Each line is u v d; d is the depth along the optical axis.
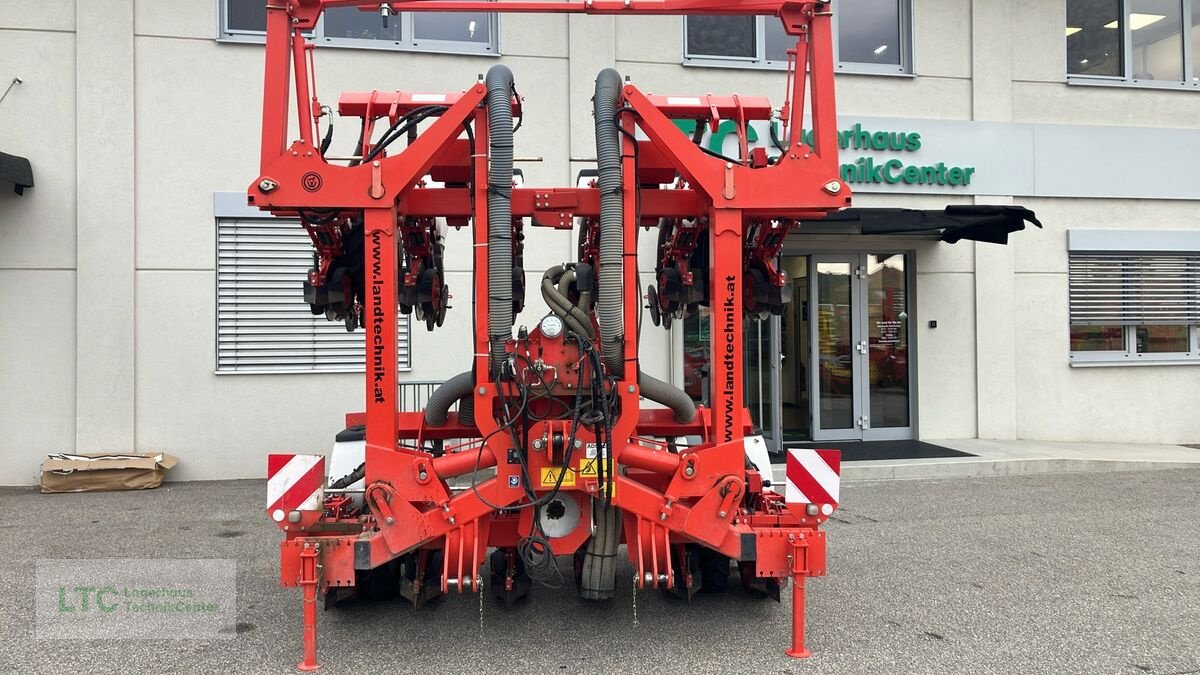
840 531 5.69
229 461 7.70
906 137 9.00
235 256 7.71
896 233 8.66
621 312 3.33
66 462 7.10
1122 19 9.83
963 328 9.23
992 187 9.23
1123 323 9.64
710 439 3.80
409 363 7.94
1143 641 3.66
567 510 3.48
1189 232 9.66
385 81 8.02
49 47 7.43
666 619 3.94
